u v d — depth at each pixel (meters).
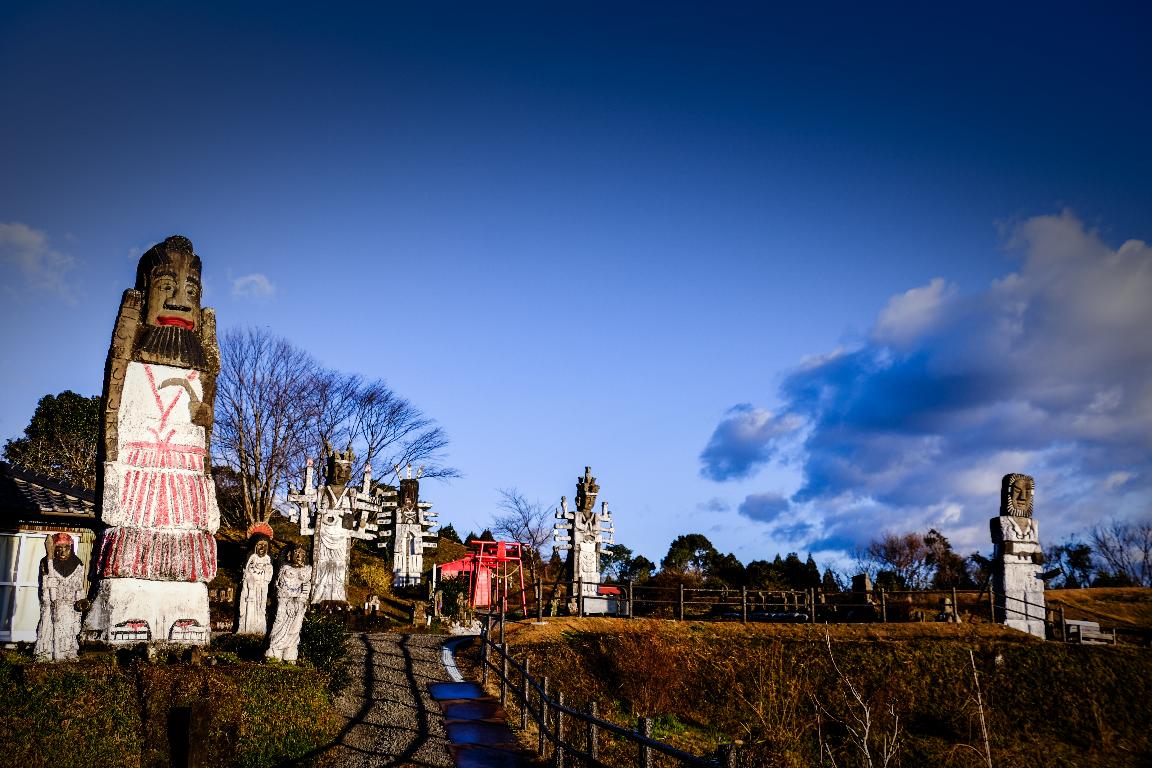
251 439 40.16
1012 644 26.72
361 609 27.86
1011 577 29.61
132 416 16.66
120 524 16.08
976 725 22.55
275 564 16.81
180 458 16.81
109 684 13.02
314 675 16.00
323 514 28.59
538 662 23.38
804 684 23.17
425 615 28.36
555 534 33.00
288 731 14.16
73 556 13.84
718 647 25.12
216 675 14.17
